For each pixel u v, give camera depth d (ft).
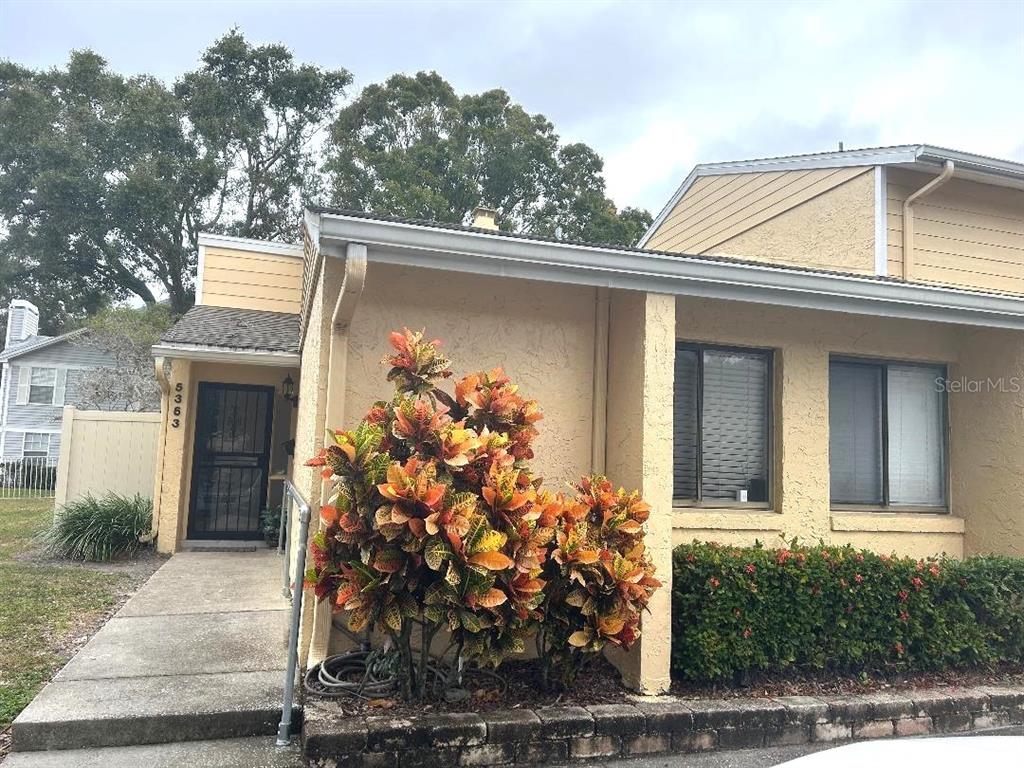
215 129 94.02
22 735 12.21
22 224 93.15
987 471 21.33
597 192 103.91
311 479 16.31
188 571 26.73
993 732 16.11
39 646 17.03
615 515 15.06
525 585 12.95
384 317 16.81
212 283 38.11
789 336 20.22
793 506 19.77
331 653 15.76
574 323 18.34
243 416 34.09
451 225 15.25
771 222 31.19
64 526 29.19
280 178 100.22
